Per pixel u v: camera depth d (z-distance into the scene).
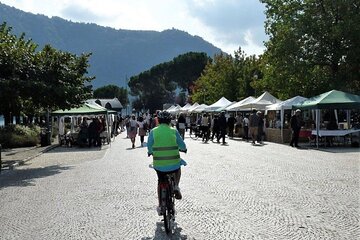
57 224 7.96
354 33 34.88
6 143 29.62
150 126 47.69
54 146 31.02
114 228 7.57
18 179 14.59
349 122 29.03
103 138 32.31
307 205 9.04
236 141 32.75
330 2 36.16
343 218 7.89
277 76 41.19
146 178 13.55
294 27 37.94
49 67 20.75
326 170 14.62
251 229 7.26
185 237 6.88
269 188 11.19
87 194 11.00
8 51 19.88
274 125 34.97
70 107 21.16
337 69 38.00
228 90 62.97
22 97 20.42
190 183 12.20
